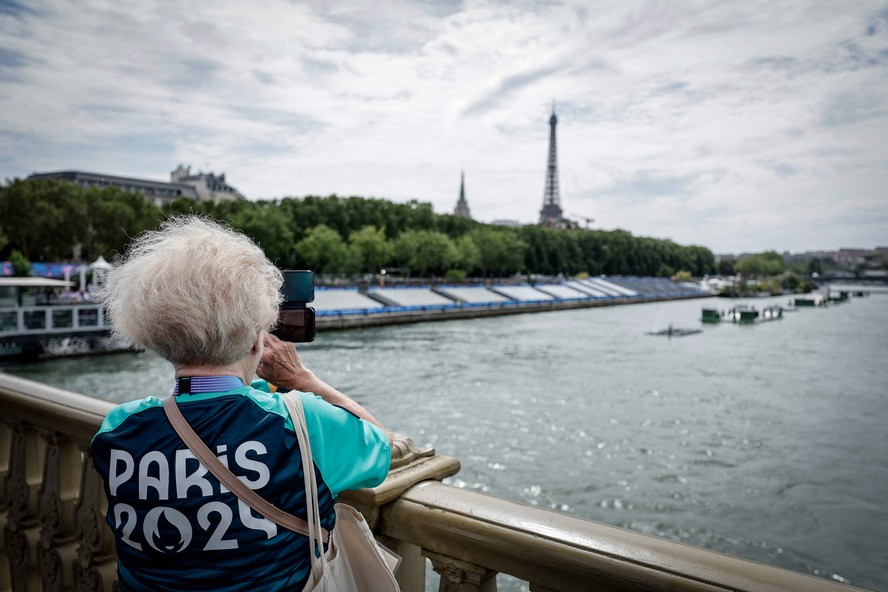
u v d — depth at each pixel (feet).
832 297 554.87
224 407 4.26
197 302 4.30
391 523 5.68
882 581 53.78
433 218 398.83
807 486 74.84
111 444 4.29
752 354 195.21
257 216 281.95
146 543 4.08
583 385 137.59
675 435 96.94
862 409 117.29
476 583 5.34
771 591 3.97
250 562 4.01
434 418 106.11
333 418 4.53
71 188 247.91
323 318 246.06
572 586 4.75
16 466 9.04
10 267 204.33
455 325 281.13
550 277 505.25
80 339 163.63
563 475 77.36
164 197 482.69
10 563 9.31
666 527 63.36
